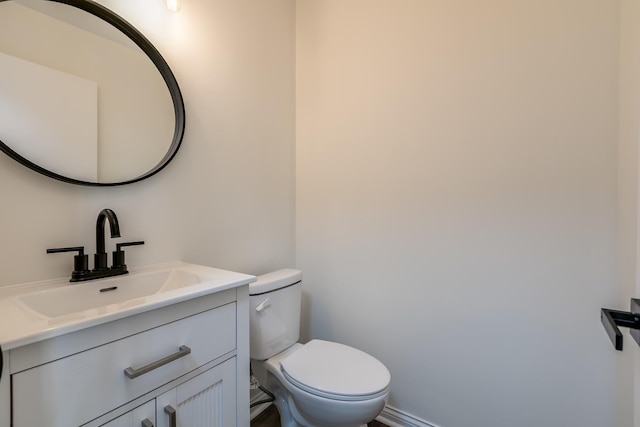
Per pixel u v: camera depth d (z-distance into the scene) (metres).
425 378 1.44
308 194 1.85
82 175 0.99
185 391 0.82
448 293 1.38
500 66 1.23
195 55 1.33
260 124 1.65
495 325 1.26
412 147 1.46
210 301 0.89
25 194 0.89
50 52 0.93
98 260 0.98
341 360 1.28
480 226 1.29
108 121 1.05
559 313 1.13
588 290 1.08
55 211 0.94
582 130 1.08
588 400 1.09
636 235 0.80
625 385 0.92
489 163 1.26
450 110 1.35
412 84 1.46
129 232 1.12
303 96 1.86
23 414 0.55
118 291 0.99
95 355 0.65
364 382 1.12
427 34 1.41
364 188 1.62
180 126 1.24
